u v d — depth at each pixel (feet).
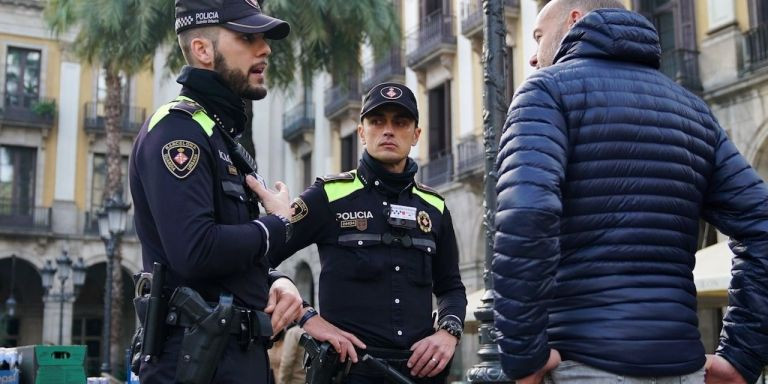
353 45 44.45
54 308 93.61
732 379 7.82
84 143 98.32
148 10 39.58
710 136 8.12
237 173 8.15
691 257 7.64
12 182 94.73
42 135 96.07
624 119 7.47
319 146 85.71
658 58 8.19
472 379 14.82
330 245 11.90
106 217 52.47
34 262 94.07
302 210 11.77
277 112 94.94
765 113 41.83
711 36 44.83
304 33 41.01
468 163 61.16
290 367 18.83
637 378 6.89
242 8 8.30
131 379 16.58
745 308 7.83
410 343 11.53
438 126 67.92
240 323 7.64
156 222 7.45
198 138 7.72
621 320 6.97
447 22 65.51
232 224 7.88
